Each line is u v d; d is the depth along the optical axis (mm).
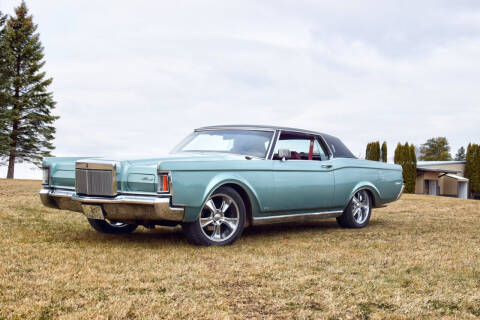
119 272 3684
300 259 4328
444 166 36250
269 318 2701
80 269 3734
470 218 8625
